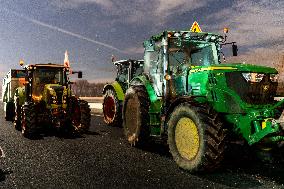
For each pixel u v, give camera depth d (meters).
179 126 5.03
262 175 4.63
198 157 4.57
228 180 4.41
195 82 5.40
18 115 9.17
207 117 4.59
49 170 4.92
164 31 5.96
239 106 4.75
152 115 6.13
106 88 10.23
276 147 4.66
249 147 4.74
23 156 5.82
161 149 6.35
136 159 5.57
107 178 4.50
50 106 8.14
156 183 4.28
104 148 6.48
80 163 5.32
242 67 4.94
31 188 4.12
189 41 6.16
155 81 6.26
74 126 8.64
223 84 4.95
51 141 7.30
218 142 4.50
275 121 4.37
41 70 8.77
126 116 6.95
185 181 4.36
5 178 4.54
